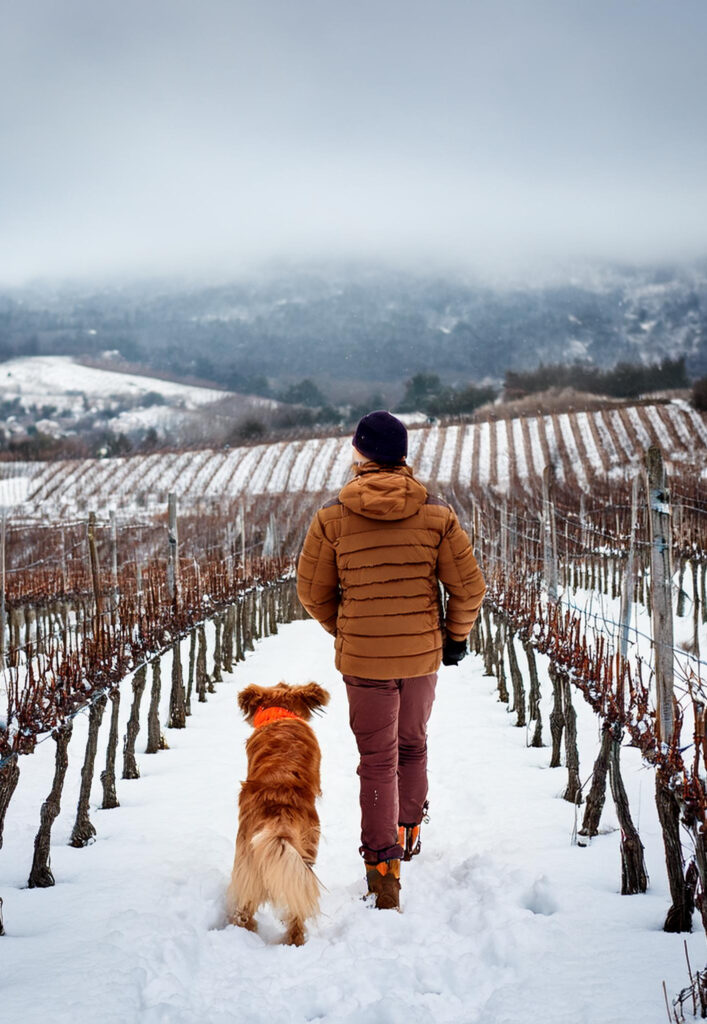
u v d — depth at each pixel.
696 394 68.31
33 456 72.75
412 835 4.41
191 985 3.02
